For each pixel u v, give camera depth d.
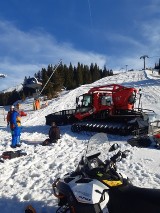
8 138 15.56
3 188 7.60
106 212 4.77
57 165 9.74
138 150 11.47
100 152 5.29
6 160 10.34
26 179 8.25
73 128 16.75
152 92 33.78
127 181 5.21
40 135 16.36
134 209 4.60
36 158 10.60
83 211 4.82
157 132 14.07
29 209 5.72
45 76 46.50
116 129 15.35
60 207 5.73
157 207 4.49
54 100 36.22
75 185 5.00
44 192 7.19
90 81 76.06
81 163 5.32
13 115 13.12
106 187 4.92
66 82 60.12
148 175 8.39
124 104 16.73
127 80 49.59
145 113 16.34
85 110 17.66
